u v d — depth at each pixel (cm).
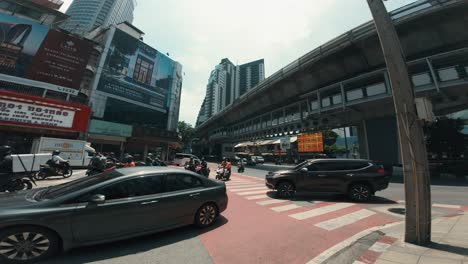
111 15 7288
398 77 412
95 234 340
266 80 2823
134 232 376
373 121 2028
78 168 1817
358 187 823
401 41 1728
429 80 1452
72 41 2727
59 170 1156
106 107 3097
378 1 447
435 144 2069
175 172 464
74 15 6944
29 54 2439
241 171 2344
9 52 2334
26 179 750
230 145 6312
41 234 310
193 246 386
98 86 3030
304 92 2531
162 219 410
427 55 1691
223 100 9438
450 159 2086
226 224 518
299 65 2272
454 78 1362
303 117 2595
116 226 358
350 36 1805
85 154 1812
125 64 3406
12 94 1777
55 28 2741
